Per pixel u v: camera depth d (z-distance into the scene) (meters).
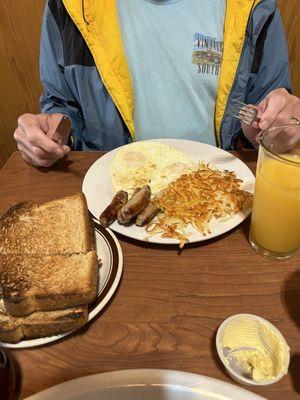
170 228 0.89
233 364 0.62
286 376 0.61
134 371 0.60
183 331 0.69
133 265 0.83
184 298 0.75
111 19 1.33
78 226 0.84
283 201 0.73
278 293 0.76
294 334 0.67
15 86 2.25
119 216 0.88
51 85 1.47
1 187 1.09
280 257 0.83
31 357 0.66
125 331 0.70
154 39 1.42
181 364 0.64
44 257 0.76
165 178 1.07
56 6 1.34
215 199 0.96
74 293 0.66
